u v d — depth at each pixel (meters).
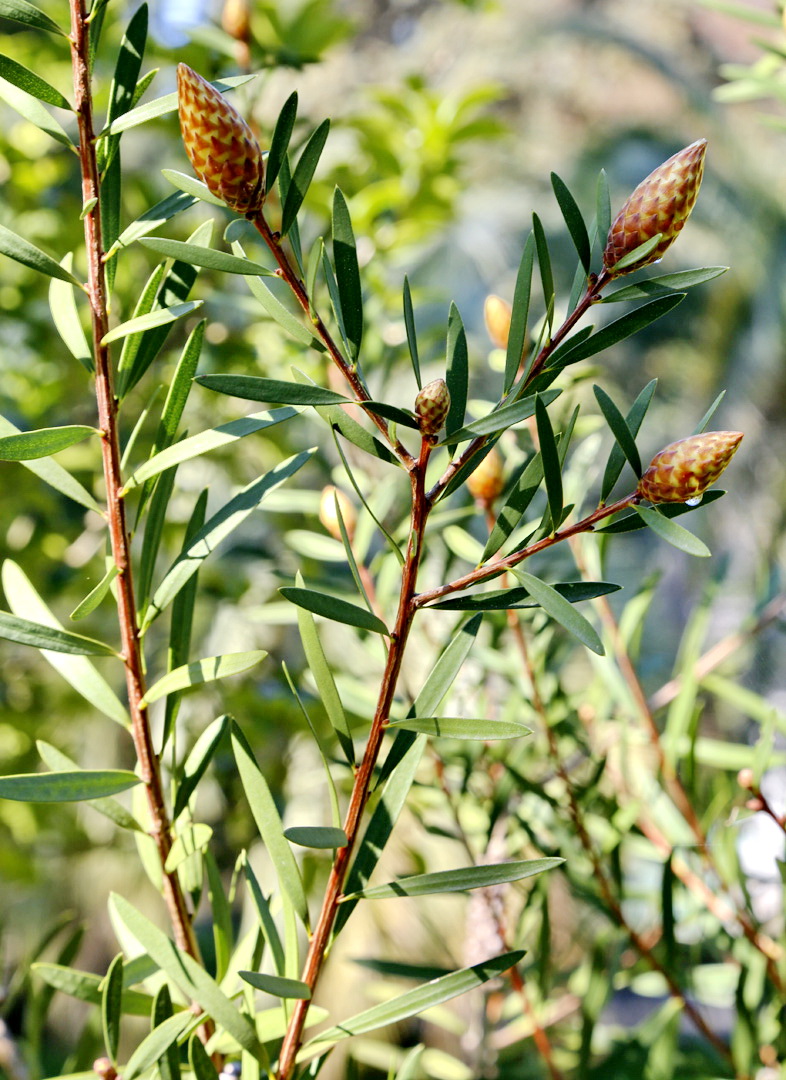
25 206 1.21
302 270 0.45
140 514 0.50
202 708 1.17
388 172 1.20
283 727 1.09
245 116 0.87
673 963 0.63
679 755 0.71
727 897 0.67
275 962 0.50
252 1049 0.46
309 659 0.47
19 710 1.21
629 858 0.87
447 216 1.21
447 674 0.47
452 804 0.69
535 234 0.45
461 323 0.47
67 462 1.17
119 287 1.10
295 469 0.50
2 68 0.46
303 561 1.06
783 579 1.11
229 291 1.12
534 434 0.65
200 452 0.48
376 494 0.73
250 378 0.44
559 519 0.45
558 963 0.83
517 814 0.66
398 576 0.73
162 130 1.11
